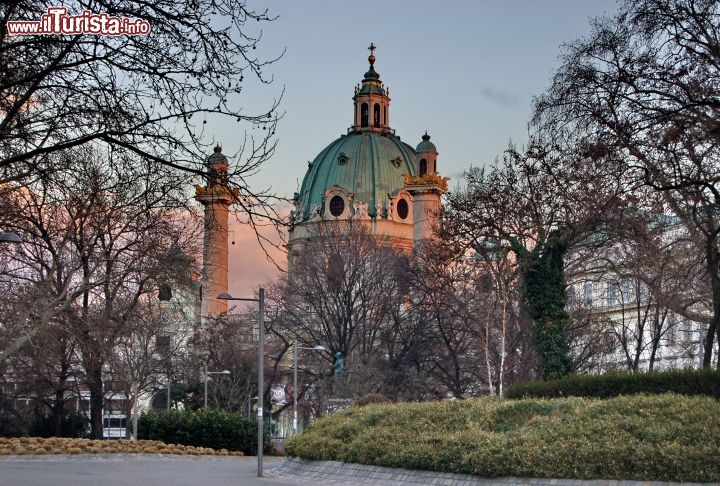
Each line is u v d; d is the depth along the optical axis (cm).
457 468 2955
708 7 3809
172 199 1897
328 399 8112
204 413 5834
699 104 3750
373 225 14725
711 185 3919
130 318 6141
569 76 4156
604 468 2542
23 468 3738
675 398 2922
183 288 5866
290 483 3419
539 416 3203
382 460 3338
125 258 5750
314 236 10200
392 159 15300
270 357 9656
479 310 7000
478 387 8825
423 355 9100
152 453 5041
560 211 5022
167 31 1633
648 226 5306
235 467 4466
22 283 5569
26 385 6638
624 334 6950
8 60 1742
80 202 3078
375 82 16200
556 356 4566
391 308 9450
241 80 1653
